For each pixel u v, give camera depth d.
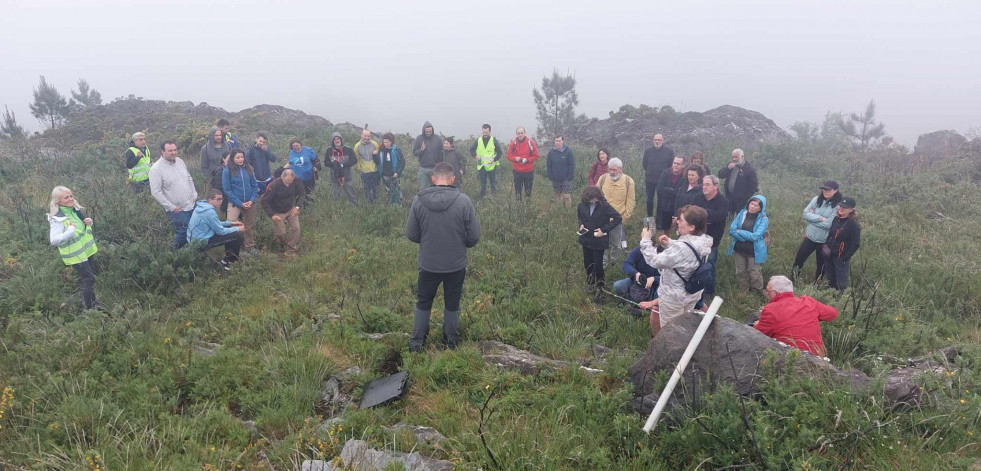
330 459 3.60
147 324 5.53
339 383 4.74
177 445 3.74
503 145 19.31
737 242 7.48
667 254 4.94
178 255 7.08
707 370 4.02
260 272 7.51
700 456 3.42
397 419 4.16
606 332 5.94
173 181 7.71
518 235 9.18
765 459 3.22
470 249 8.42
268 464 3.60
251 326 5.64
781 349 4.12
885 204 11.92
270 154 10.19
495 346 5.38
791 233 9.96
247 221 8.56
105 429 3.79
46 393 4.23
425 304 5.29
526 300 6.53
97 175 11.91
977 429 3.61
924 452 3.43
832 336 5.21
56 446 3.61
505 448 3.56
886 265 8.11
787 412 3.60
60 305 6.14
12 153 14.27
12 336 5.23
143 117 22.47
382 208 10.53
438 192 5.06
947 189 12.48
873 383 3.81
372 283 7.20
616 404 4.07
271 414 4.09
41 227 8.30
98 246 7.38
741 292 7.49
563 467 3.45
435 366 4.71
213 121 21.05
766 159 17.73
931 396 3.90
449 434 3.89
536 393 4.36
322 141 17.88
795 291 6.87
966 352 4.64
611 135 22.77
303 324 5.65
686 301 5.03
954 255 8.37
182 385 4.53
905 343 5.01
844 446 3.42
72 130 21.62
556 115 32.94
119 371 4.72
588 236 7.05
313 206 10.70
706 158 18.14
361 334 5.54
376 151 11.05
